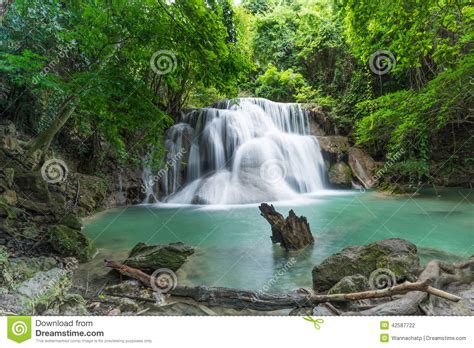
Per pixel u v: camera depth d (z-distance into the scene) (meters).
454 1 5.25
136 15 5.04
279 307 3.43
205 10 4.86
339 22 19.23
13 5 6.52
